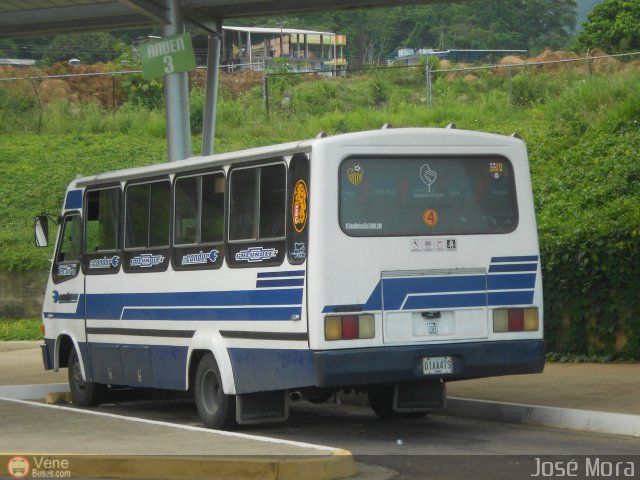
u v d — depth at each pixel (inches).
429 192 709.9
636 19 3528.5
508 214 731.4
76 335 967.6
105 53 5255.9
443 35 6166.3
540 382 925.2
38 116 2672.2
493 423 800.3
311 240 679.7
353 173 691.4
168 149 1198.3
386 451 665.6
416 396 764.0
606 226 1024.2
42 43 5369.1
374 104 2753.4
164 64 1175.0
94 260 936.9
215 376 779.4
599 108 1768.0
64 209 992.9
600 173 1346.0
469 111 2114.9
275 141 2223.2
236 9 1255.5
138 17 1298.0
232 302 756.0
